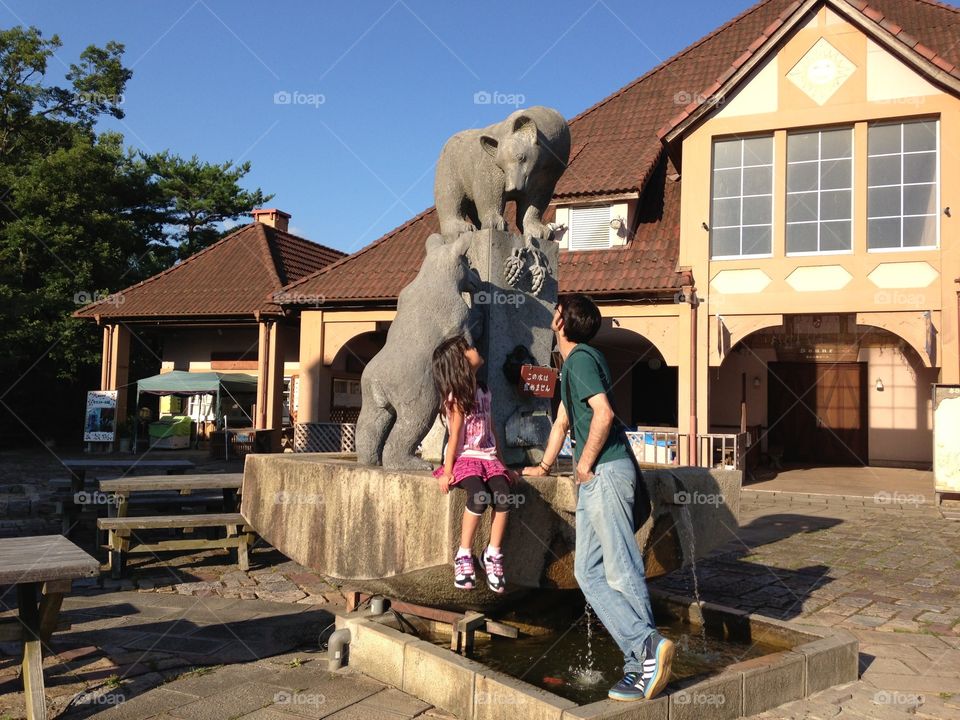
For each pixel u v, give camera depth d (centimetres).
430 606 480
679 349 1650
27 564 370
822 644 435
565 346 402
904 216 1536
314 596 635
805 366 2070
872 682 442
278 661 461
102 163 3169
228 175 3881
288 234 2773
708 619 500
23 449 2588
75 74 3319
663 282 1642
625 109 2200
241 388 2339
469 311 508
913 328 1509
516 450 574
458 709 375
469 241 584
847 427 2031
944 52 1700
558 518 430
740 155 1659
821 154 1600
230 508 908
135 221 3728
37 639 380
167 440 2466
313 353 2022
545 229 624
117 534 704
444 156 625
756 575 753
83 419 3098
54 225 2962
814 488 1484
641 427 1689
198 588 664
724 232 1662
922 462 1952
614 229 1789
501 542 396
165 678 429
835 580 730
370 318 1981
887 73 1538
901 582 725
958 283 1465
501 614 498
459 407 397
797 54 1599
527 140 586
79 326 2880
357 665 443
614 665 432
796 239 1609
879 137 1560
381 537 431
